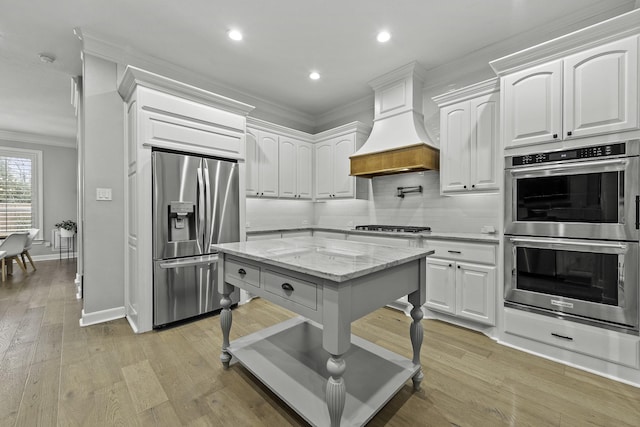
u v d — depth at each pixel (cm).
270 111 430
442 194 295
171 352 216
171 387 174
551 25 249
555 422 146
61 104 439
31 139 593
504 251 230
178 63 314
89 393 167
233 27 254
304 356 188
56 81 363
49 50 290
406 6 229
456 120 282
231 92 379
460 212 313
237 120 314
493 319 240
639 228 174
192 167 277
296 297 139
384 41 276
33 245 593
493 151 258
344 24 250
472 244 252
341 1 223
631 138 177
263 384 177
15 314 291
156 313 256
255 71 333
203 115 286
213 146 294
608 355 184
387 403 159
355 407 141
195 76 339
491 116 259
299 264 134
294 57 303
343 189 399
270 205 435
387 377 165
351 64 317
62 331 251
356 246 191
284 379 163
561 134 202
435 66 322
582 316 194
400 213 366
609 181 184
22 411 151
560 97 203
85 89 264
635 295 176
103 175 273
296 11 234
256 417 150
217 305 295
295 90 385
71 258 623
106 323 269
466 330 257
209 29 257
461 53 296
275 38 270
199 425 144
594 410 154
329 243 207
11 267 460
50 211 620
